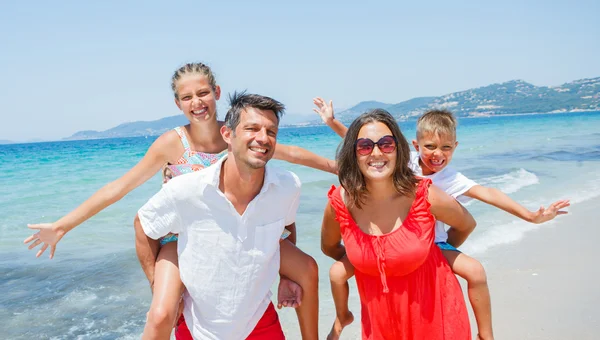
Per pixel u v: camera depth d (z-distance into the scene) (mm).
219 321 3135
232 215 3039
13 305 5625
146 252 3303
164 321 3018
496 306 5121
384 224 3070
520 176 13953
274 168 3229
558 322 4738
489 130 48281
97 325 5125
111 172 20562
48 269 6914
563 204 3484
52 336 4852
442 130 3928
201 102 3717
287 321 5109
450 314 3072
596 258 6500
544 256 6637
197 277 3088
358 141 2992
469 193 3936
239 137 2920
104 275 6664
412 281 3041
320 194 12031
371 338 3191
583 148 22828
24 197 13758
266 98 2967
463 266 3283
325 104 4590
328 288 5879
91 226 9461
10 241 8688
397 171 3027
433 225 3047
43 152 41219
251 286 3129
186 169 3611
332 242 3533
